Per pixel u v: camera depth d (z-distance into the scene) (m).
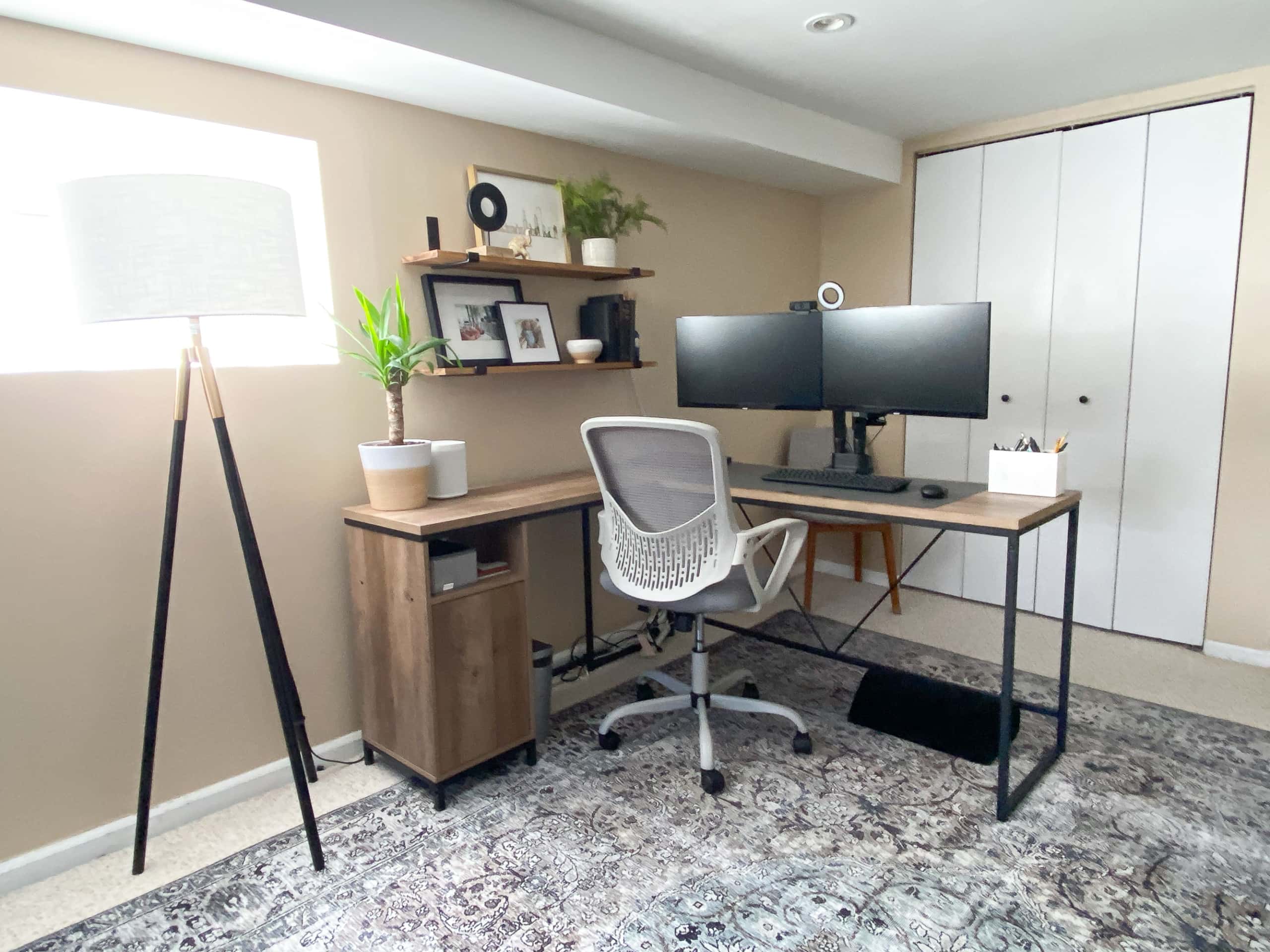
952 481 2.47
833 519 3.49
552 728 2.51
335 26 1.77
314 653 2.28
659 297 3.27
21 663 1.78
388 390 2.14
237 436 2.09
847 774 2.21
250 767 2.16
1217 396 3.01
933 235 3.72
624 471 2.12
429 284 2.43
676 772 2.23
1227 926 1.60
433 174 2.46
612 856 1.85
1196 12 2.30
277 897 1.74
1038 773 2.16
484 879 1.78
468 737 2.11
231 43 1.86
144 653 1.96
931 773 2.21
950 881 1.74
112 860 1.89
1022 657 3.07
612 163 3.03
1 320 1.83
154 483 1.95
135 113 1.88
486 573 2.18
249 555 1.75
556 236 2.75
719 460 1.93
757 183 3.69
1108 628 3.38
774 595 2.23
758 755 2.32
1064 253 3.33
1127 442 3.25
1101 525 3.35
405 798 2.13
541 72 2.22
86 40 1.77
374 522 2.10
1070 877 1.75
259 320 2.25
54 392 1.79
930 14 2.28
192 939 1.62
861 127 3.48
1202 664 3.00
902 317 2.38
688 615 2.86
